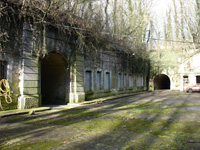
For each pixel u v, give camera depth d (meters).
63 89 14.51
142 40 28.58
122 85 23.44
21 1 10.03
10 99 9.87
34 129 6.56
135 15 27.69
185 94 25.09
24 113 9.56
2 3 9.16
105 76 19.52
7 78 9.77
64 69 14.46
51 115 9.31
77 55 14.46
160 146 4.75
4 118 8.43
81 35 13.55
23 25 10.37
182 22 40.91
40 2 10.80
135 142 5.09
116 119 8.30
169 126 6.92
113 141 5.20
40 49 11.12
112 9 23.55
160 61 36.69
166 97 20.45
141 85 31.39
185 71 33.47
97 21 15.42
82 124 7.34
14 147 4.74
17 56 10.22
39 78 11.37
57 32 12.60
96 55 17.23
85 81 15.93
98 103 14.80
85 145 4.88
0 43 9.32
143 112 10.17
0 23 9.27
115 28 22.61
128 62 25.59
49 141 5.22
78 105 13.23
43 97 15.41
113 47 20.38
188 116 8.93
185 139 5.32
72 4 13.09
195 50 33.22
